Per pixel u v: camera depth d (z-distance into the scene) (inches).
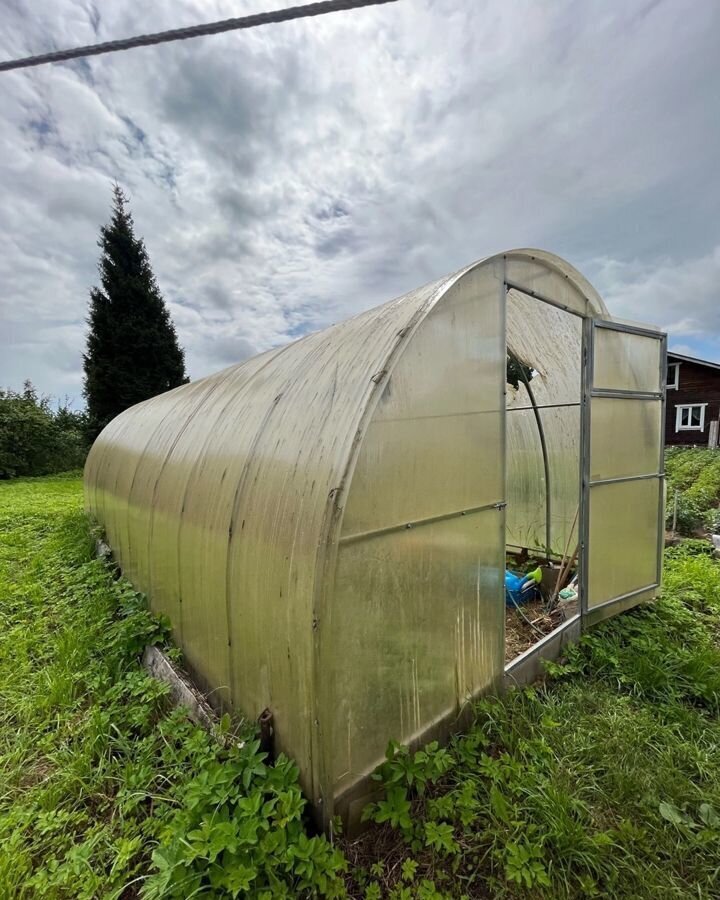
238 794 65.5
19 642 124.8
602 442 128.6
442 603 85.1
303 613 65.9
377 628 72.2
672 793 74.5
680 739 87.5
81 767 79.5
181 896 55.6
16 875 61.8
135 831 68.2
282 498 74.9
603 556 131.5
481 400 93.5
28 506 341.1
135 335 713.0
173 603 116.2
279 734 73.5
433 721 84.0
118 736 87.4
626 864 62.7
